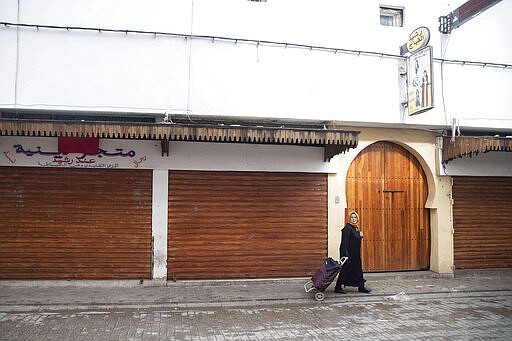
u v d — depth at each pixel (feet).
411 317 23.06
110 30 27.89
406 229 33.78
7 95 27.17
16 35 27.35
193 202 29.89
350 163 32.40
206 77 29.22
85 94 27.84
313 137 26.27
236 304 25.29
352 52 31.30
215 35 29.40
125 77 28.30
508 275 34.22
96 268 28.73
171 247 29.48
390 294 27.61
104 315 22.68
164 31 28.84
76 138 28.55
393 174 33.81
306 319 22.53
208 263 29.86
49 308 23.66
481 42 33.65
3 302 23.86
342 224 31.91
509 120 33.81
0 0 27.25
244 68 29.71
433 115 32.40
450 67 32.96
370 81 31.55
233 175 30.53
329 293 27.58
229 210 30.32
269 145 30.94
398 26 33.30
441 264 33.19
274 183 31.12
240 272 30.22
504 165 34.96
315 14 30.96
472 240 34.45
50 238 28.37
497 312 24.21
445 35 32.94
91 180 28.89
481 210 34.78
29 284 27.71
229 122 30.58
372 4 31.96
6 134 24.07
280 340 19.29
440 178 33.83
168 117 28.84
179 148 29.73
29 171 28.37
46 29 27.63
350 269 27.50
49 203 28.45
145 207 29.32
